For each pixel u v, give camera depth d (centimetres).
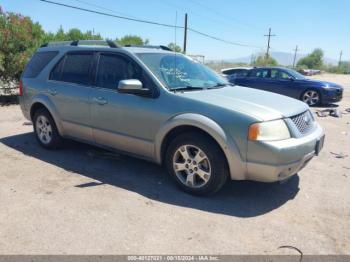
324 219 373
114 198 410
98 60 505
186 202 405
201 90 452
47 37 1402
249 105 397
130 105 451
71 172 495
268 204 405
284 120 390
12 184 448
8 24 1190
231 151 380
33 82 592
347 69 10106
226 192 436
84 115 512
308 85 1295
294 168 387
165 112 421
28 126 795
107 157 559
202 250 310
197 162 411
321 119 1011
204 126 389
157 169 511
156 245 315
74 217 362
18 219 357
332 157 605
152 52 492
